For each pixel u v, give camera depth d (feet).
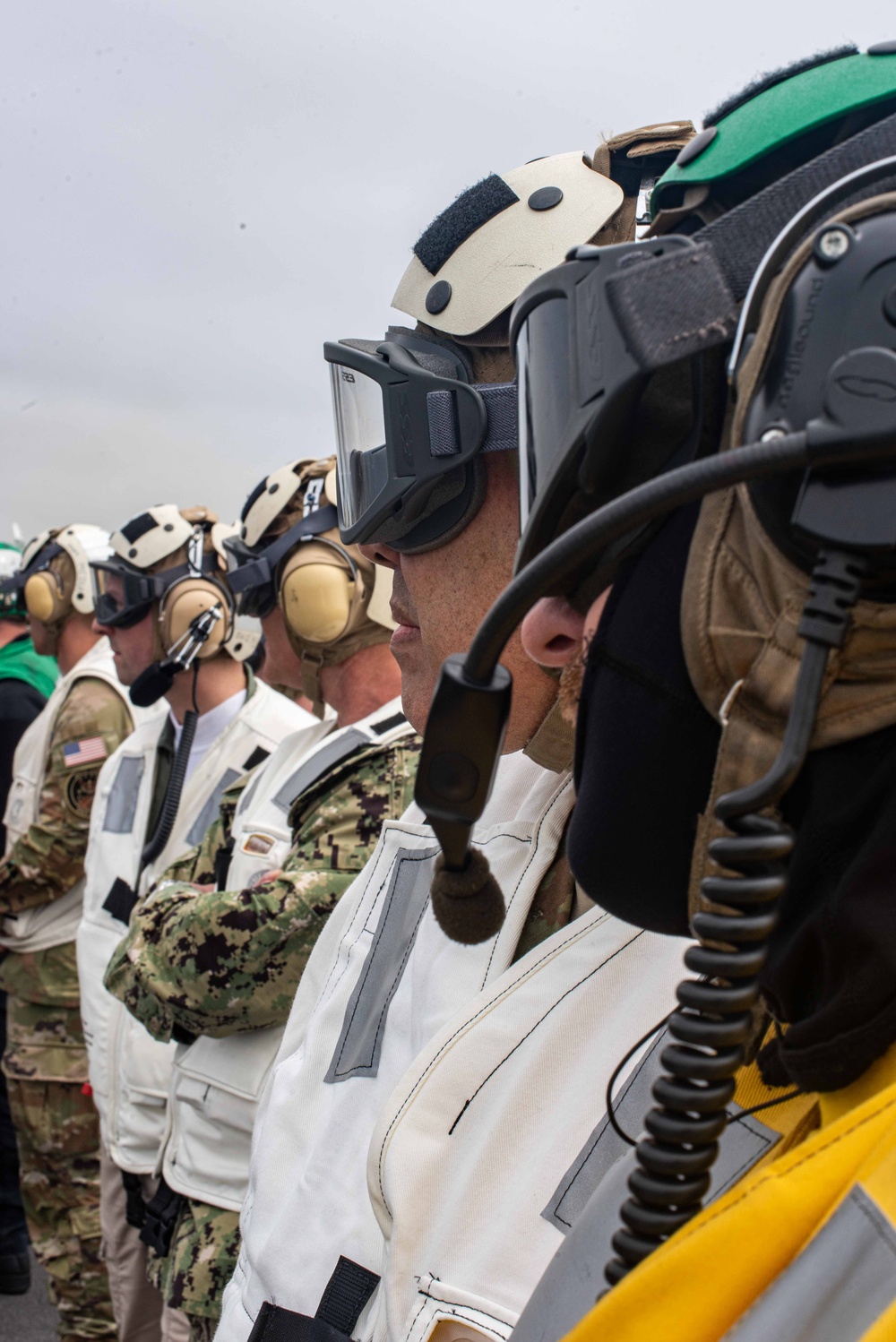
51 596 12.29
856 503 1.26
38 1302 12.05
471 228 3.18
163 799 8.84
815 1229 1.35
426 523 3.22
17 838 10.86
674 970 2.53
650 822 1.69
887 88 1.67
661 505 1.30
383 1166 2.64
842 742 1.47
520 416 1.98
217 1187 5.86
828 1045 1.44
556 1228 2.39
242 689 9.04
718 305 1.49
